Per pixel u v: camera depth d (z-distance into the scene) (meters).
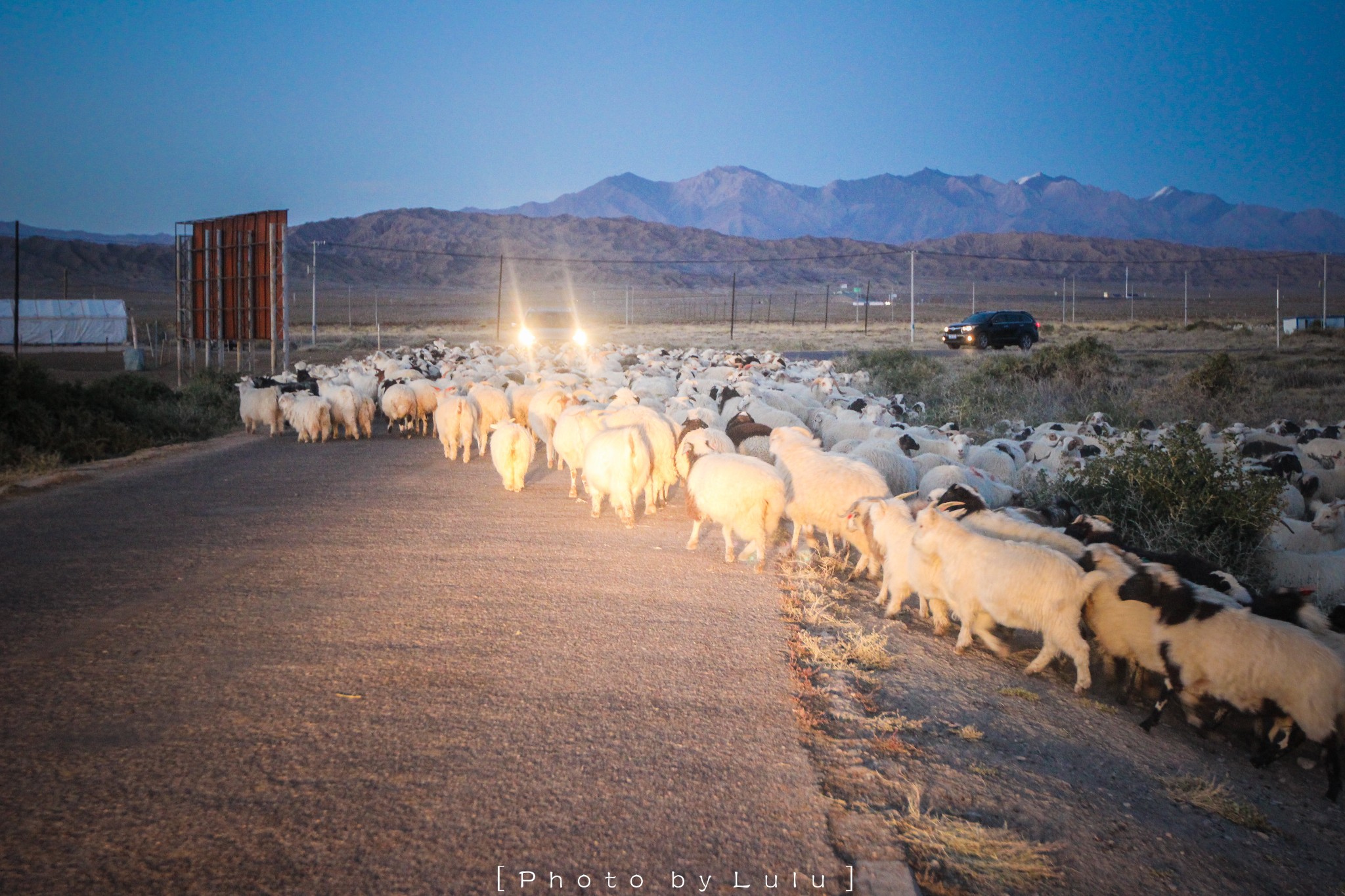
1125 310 141.88
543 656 6.56
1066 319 116.31
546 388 17.80
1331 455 15.20
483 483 13.82
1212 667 5.93
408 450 17.73
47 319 62.59
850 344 65.62
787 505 9.61
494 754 5.07
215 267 38.28
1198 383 25.61
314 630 7.00
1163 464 10.38
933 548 7.39
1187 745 6.18
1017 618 6.84
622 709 5.70
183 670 6.18
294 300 173.25
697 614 7.61
